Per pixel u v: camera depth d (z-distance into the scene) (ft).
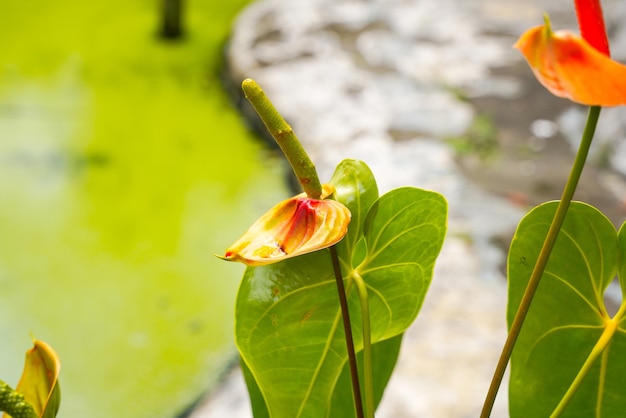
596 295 3.26
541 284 3.27
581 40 2.58
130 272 9.26
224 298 8.94
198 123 12.00
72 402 7.52
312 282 3.22
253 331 3.24
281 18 13.65
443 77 11.98
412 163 9.82
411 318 3.39
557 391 3.34
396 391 6.27
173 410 7.50
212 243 9.71
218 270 9.34
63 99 12.44
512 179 9.62
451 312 7.18
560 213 2.85
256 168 11.13
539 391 3.35
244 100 12.13
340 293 3.05
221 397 6.52
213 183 10.78
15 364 8.03
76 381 7.78
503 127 10.76
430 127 10.66
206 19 14.93
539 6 14.28
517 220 8.76
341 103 11.21
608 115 10.68
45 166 10.93
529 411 3.37
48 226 9.89
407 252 3.29
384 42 12.93
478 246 8.21
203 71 13.38
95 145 11.39
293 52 12.64
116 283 9.10
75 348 8.20
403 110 11.05
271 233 2.98
